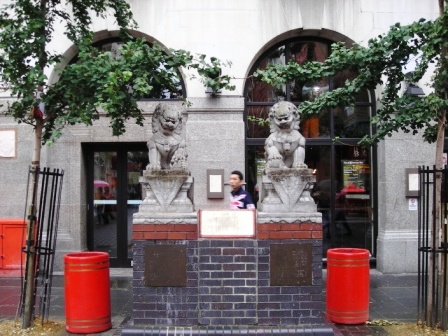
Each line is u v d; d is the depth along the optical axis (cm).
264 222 532
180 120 562
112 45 966
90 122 557
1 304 712
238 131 922
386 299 735
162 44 930
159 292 533
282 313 532
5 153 925
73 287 568
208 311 531
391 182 921
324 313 644
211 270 532
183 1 932
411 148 923
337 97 646
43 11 589
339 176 974
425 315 584
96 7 624
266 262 532
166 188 542
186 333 516
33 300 591
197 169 920
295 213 535
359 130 973
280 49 978
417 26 564
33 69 545
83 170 959
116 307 691
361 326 596
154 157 553
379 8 940
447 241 565
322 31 949
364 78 622
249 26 936
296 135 558
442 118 580
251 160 959
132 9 928
